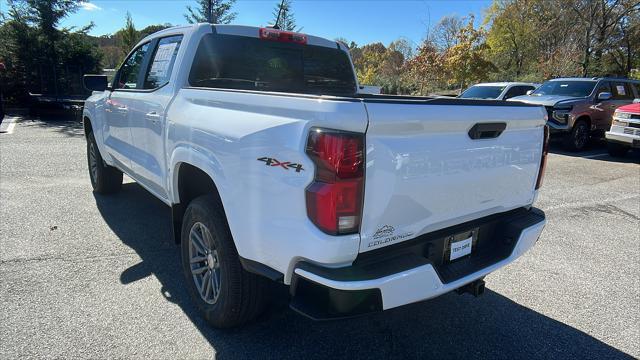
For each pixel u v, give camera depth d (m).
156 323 3.04
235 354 2.76
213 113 2.79
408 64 28.34
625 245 4.98
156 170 3.69
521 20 36.81
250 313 2.86
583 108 11.45
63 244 4.29
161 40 4.09
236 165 2.47
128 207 5.48
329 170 2.03
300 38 4.13
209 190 3.27
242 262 2.57
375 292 2.14
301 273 2.16
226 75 3.75
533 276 4.11
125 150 4.48
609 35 30.34
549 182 8.13
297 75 4.24
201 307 3.07
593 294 3.78
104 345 2.76
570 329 3.23
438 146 2.35
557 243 5.00
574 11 30.52
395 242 2.32
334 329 3.10
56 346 2.72
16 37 17.97
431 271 2.32
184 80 3.46
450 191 2.48
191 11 24.53
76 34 19.94
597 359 2.89
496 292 3.77
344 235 2.08
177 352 2.74
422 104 2.24
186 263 3.22
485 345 2.99
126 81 4.74
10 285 3.44
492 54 38.50
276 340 2.93
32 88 18.50
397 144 2.17
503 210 2.96
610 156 11.23
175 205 3.39
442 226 2.58
